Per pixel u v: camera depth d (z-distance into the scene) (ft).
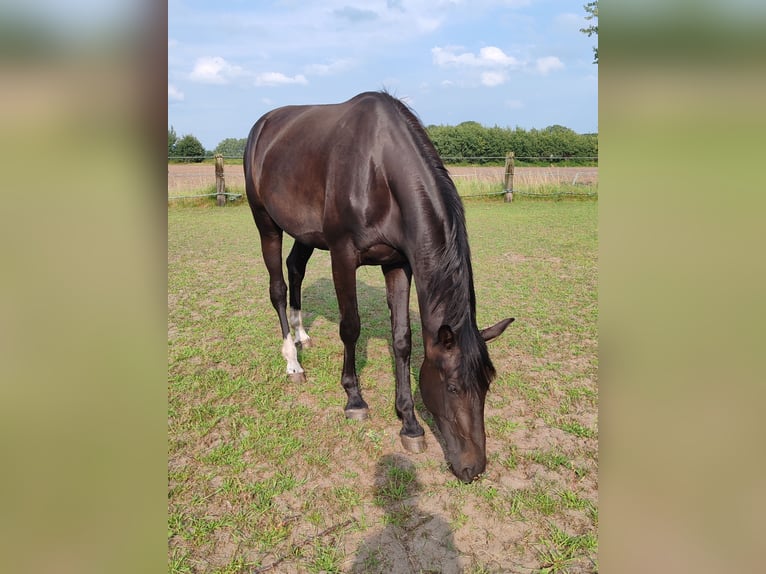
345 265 9.96
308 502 8.09
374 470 8.91
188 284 20.92
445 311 7.81
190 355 13.64
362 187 9.22
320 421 10.52
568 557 6.91
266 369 12.90
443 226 8.30
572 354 13.52
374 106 9.51
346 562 6.92
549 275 21.50
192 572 6.79
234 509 7.98
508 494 8.17
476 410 7.35
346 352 10.48
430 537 7.33
